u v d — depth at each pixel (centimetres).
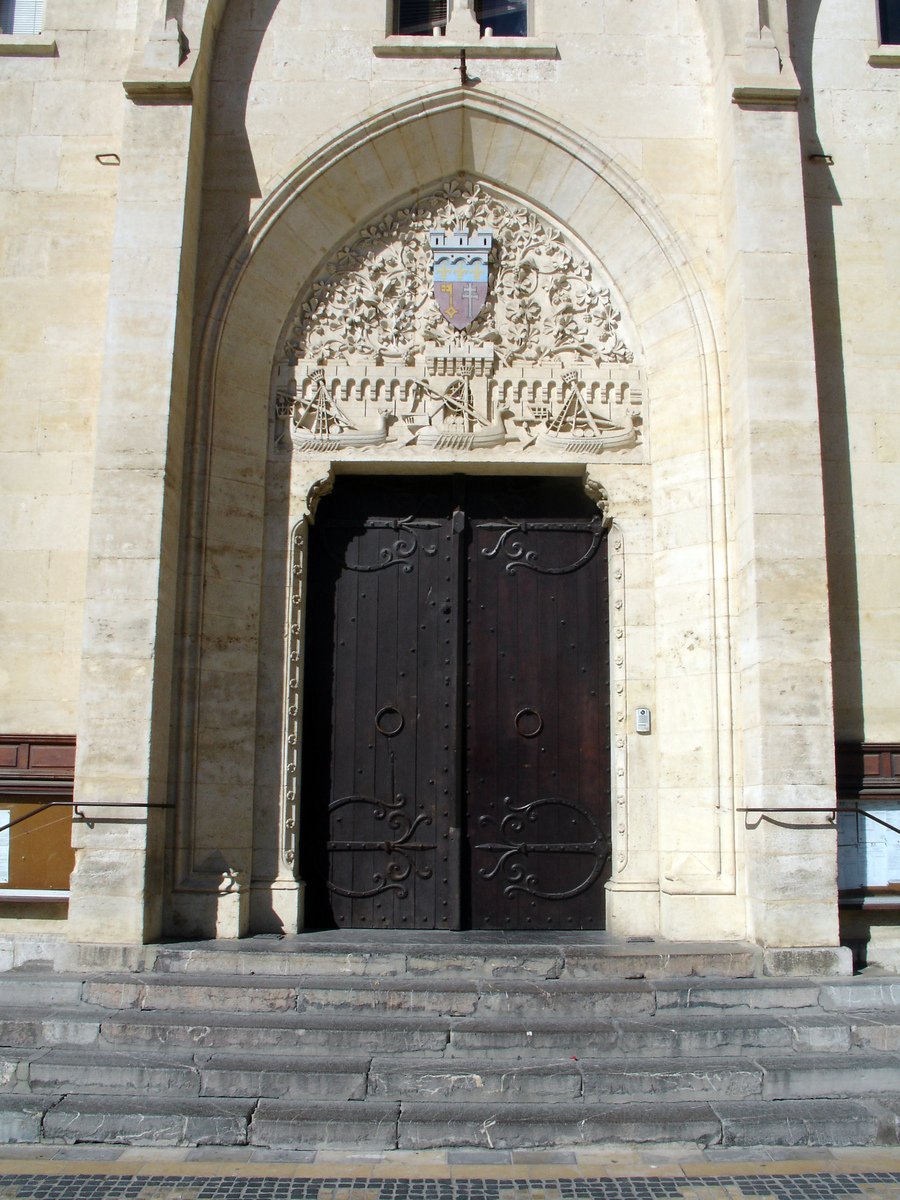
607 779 941
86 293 941
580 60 972
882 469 920
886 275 945
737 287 884
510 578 971
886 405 929
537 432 953
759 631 820
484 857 930
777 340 861
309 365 962
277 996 721
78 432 921
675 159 954
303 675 938
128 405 848
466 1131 602
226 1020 696
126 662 813
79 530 909
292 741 910
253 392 940
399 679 952
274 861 890
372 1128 602
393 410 955
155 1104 620
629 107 963
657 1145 604
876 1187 549
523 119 959
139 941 785
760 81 902
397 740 944
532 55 971
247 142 954
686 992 731
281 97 962
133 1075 643
